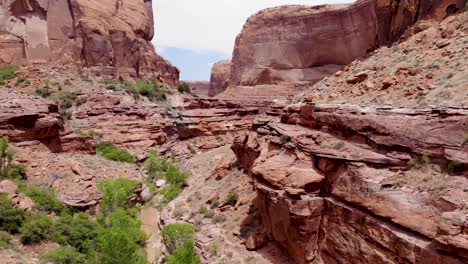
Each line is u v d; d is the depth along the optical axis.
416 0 36.66
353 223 17.80
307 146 21.86
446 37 26.64
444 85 20.36
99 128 52.38
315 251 19.86
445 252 13.62
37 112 37.78
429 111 17.70
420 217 15.24
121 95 60.41
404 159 17.50
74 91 56.50
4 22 59.62
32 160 34.34
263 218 24.89
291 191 19.98
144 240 29.14
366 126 19.62
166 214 33.94
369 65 31.25
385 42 43.12
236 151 35.94
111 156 45.94
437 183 15.73
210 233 27.20
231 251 24.16
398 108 19.58
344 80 30.69
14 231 23.11
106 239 22.44
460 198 14.58
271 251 23.02
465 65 21.31
